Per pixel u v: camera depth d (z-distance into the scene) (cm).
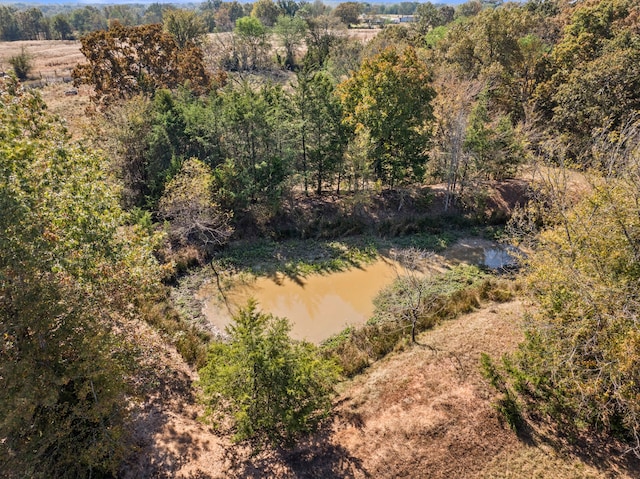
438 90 2838
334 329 1850
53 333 941
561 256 1178
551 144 1866
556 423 1238
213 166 2555
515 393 1330
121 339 1102
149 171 2494
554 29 4225
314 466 1167
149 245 1309
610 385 1061
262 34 5616
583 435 1196
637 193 1069
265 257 2338
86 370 948
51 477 1005
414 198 2747
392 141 2598
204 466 1169
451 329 1688
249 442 1254
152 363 1377
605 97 2497
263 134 2417
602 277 1065
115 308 1201
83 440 1052
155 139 2411
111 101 3077
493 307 1814
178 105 2591
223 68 5162
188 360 1619
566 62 3078
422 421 1269
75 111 3741
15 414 823
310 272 2223
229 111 2375
